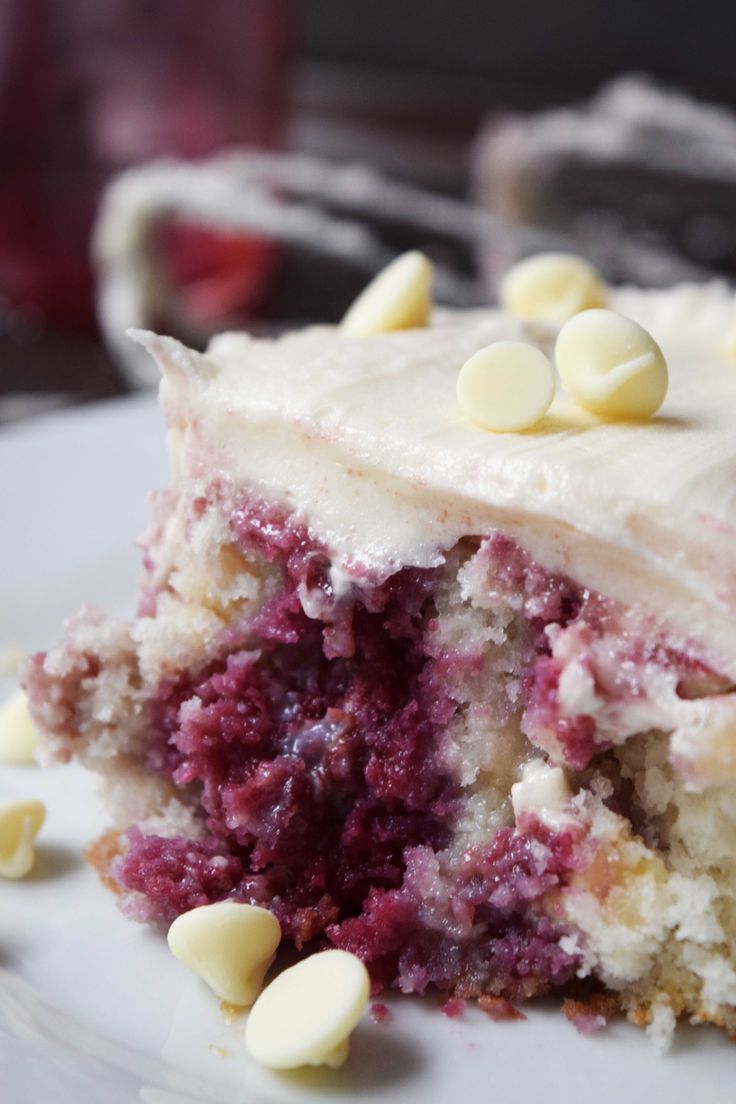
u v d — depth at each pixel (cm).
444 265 40
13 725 22
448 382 20
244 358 20
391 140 50
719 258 40
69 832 21
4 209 36
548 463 18
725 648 17
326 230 38
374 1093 17
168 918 19
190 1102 17
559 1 49
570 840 18
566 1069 18
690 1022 18
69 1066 17
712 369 21
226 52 36
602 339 19
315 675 19
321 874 19
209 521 19
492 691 19
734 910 18
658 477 18
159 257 35
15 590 25
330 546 19
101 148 36
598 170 40
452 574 18
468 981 19
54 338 38
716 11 48
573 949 18
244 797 19
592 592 18
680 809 18
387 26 50
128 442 28
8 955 19
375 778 19
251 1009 18
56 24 34
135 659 20
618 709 18
